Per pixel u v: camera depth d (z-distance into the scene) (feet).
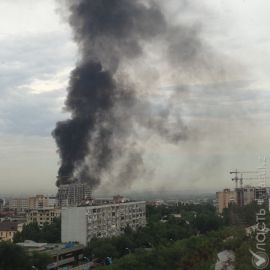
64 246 527.81
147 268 387.34
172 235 620.49
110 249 506.48
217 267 423.23
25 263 420.77
